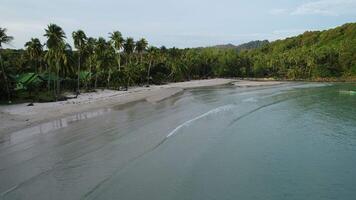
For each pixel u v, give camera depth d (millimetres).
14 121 42906
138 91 91938
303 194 21656
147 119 44625
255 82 137500
